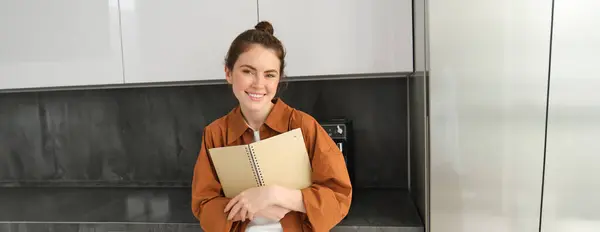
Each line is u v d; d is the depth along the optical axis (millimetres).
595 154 1100
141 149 1772
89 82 1478
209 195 1024
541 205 1125
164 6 1420
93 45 1461
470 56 1101
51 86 1506
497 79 1101
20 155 1847
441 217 1156
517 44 1088
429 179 1167
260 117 1002
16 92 1818
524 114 1104
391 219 1261
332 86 1646
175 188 1738
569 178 1111
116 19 1443
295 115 1017
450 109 1119
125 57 1449
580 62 1077
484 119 1114
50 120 1813
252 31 954
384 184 1659
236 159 951
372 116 1644
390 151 1646
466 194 1143
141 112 1758
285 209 948
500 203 1136
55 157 1827
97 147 1798
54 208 1468
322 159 980
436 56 1108
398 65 1330
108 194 1662
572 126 1097
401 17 1316
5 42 1508
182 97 1729
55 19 1472
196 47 1415
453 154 1134
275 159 951
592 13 1065
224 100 1702
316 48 1354
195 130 1730
